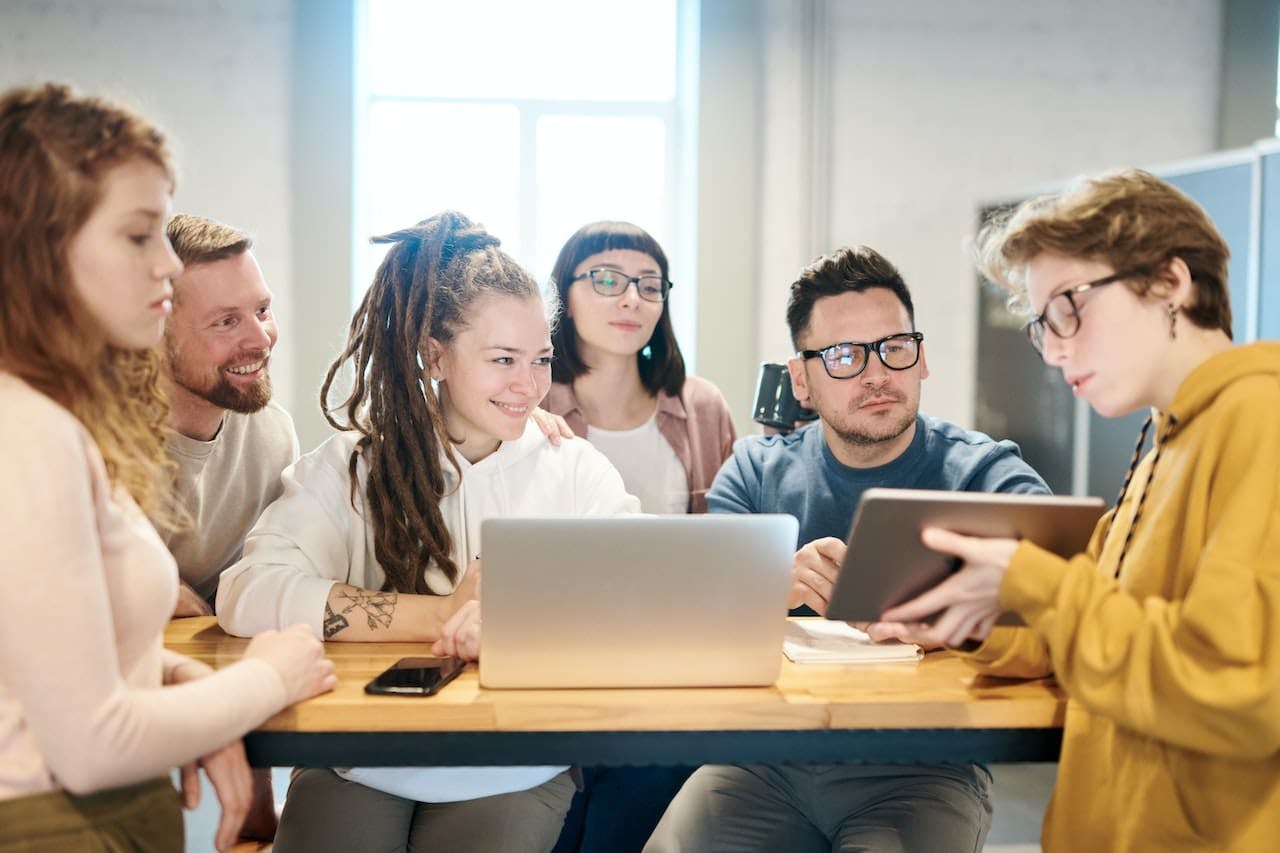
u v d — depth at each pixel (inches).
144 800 45.0
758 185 178.7
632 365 109.2
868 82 180.9
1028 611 47.2
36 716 39.9
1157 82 183.9
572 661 51.1
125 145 43.1
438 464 67.2
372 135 183.8
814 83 177.5
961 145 182.5
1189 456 46.3
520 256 188.4
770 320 180.4
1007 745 51.9
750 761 50.5
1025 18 181.6
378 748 49.6
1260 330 134.3
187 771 48.5
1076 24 182.4
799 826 66.4
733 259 178.9
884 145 181.8
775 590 51.1
